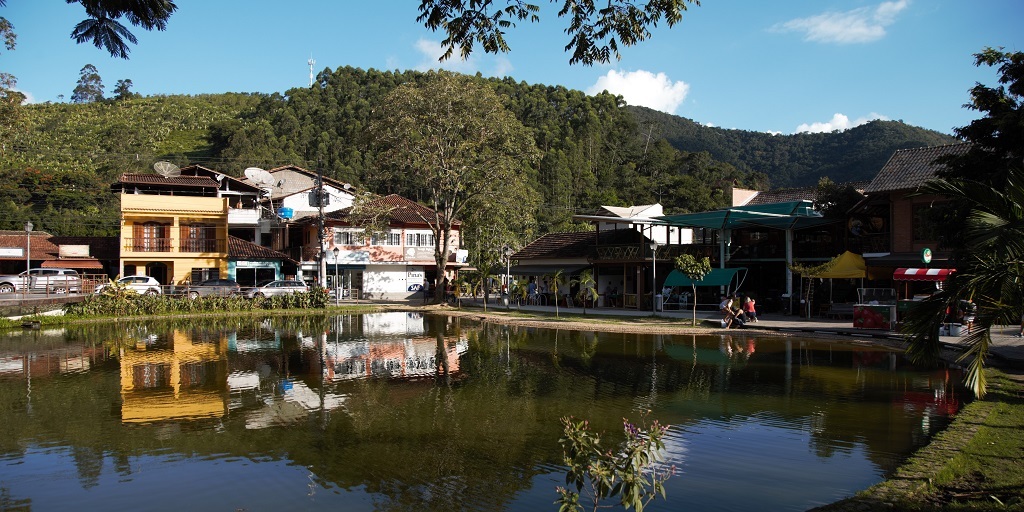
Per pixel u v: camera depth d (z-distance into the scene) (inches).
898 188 1217.4
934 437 372.5
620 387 582.2
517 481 343.0
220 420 470.3
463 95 1556.3
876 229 1339.8
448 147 1604.3
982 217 319.6
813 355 778.2
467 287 1959.9
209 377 644.1
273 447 403.9
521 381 615.2
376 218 1713.8
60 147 3533.5
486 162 1617.9
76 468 368.2
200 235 1886.1
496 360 754.8
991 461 324.5
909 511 266.7
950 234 775.1
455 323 1284.4
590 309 1569.9
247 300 1550.2
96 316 1320.1
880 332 946.7
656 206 1871.3
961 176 784.3
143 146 3794.3
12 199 2469.2
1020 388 508.7
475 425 450.9
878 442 398.6
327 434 431.5
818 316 1252.5
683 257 1112.8
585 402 519.5
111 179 2891.2
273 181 2224.4
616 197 2859.3
